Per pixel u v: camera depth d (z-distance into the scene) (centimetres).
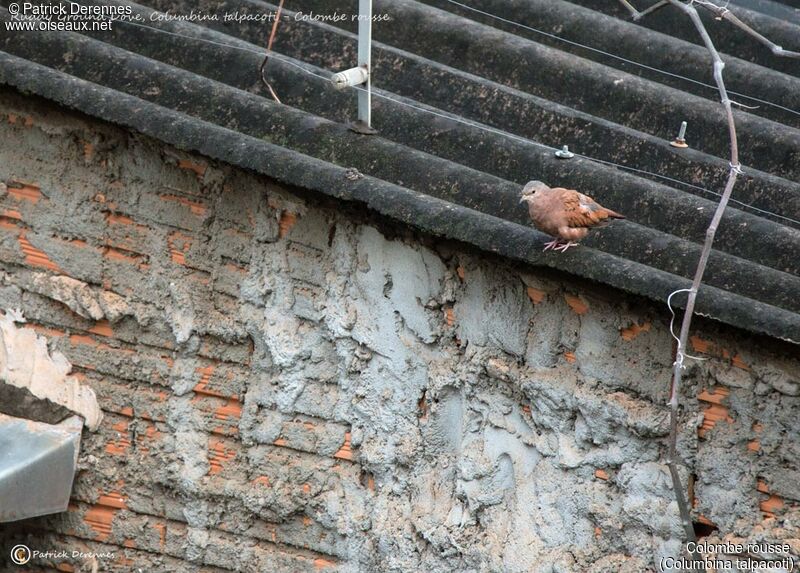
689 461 1330
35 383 1489
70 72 1453
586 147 1577
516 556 1381
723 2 2000
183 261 1466
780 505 1309
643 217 1425
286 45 1691
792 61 1959
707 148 1647
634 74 1825
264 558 1505
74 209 1462
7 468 1391
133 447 1513
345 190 1322
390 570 1441
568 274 1287
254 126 1436
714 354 1309
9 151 1451
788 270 1377
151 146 1428
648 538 1338
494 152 1492
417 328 1415
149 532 1525
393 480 1451
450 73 1642
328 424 1473
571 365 1356
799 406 1287
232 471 1502
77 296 1472
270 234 1441
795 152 1633
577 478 1368
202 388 1492
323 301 1446
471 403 1409
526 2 1898
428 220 1299
